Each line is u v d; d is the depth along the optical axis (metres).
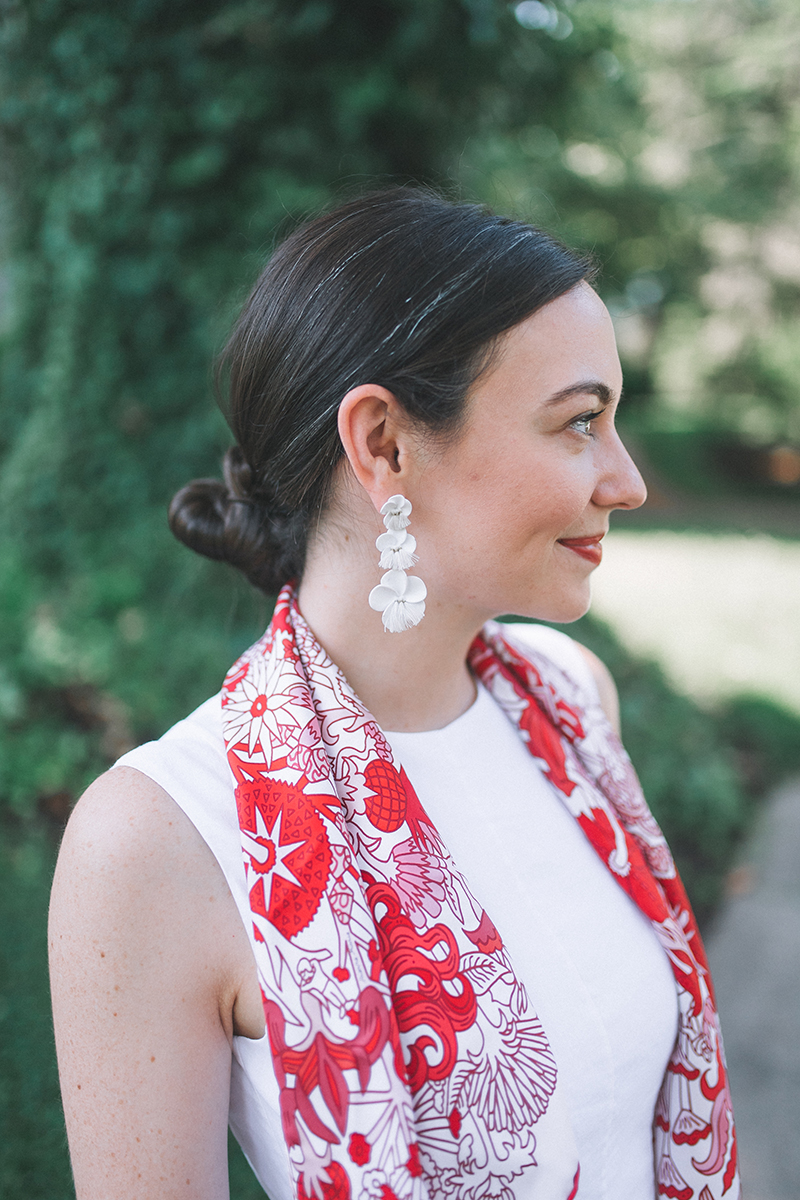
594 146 9.43
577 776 1.08
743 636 6.56
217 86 3.96
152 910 0.78
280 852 0.82
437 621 0.98
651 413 18.58
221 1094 0.81
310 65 3.98
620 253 11.97
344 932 0.79
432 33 3.93
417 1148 0.75
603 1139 0.93
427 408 0.87
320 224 0.94
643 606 7.33
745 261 15.29
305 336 0.91
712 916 3.28
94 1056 0.77
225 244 4.17
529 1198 0.80
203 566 4.04
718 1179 1.04
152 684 3.55
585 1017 0.92
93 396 4.31
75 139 4.14
